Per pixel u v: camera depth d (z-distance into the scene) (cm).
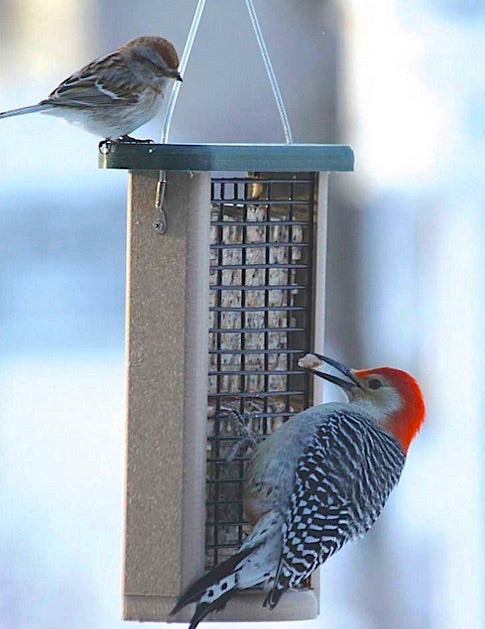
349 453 946
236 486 974
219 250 976
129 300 913
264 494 934
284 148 890
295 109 1316
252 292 986
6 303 1461
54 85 1442
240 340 985
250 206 984
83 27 1430
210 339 980
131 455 917
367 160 1314
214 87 1341
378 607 1300
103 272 1476
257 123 1330
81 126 970
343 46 1316
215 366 980
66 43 1438
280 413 996
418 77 1325
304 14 1314
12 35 1448
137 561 918
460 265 1326
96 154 1488
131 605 920
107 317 1470
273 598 898
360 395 995
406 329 1323
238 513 974
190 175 902
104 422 1416
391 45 1319
